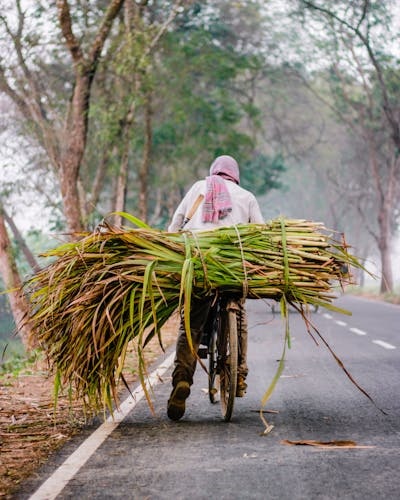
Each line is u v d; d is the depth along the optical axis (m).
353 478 4.09
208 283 5.31
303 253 5.34
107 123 22.91
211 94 36.12
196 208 5.99
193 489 3.93
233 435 5.23
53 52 21.16
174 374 5.71
